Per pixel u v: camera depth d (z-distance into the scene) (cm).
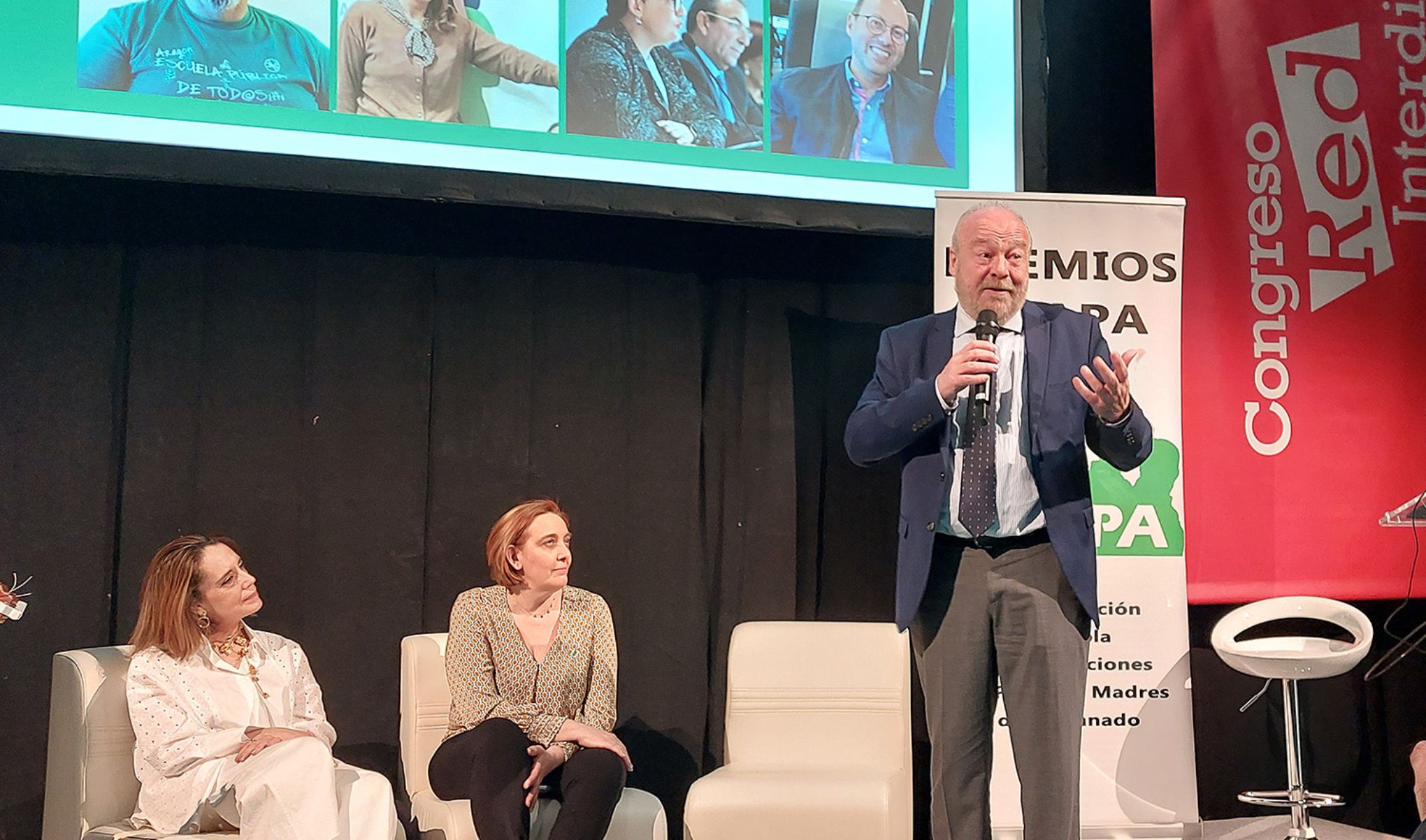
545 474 348
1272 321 379
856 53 360
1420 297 390
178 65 306
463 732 279
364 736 329
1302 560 373
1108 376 229
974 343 233
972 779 243
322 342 333
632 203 337
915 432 240
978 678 244
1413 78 397
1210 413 372
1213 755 381
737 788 287
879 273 378
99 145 298
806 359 371
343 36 319
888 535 374
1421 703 395
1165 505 346
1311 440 378
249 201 330
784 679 332
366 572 332
